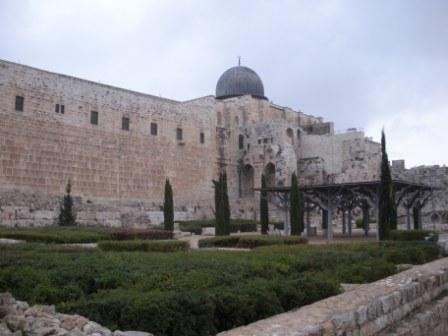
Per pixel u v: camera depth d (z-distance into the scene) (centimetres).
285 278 1392
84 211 5088
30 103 4856
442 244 2741
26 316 853
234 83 8538
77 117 5281
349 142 7638
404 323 1245
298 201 4209
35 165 4825
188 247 2819
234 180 7569
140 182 5888
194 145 6756
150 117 6134
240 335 822
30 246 2245
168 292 995
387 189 3491
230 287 1130
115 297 953
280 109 8656
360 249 2362
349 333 984
